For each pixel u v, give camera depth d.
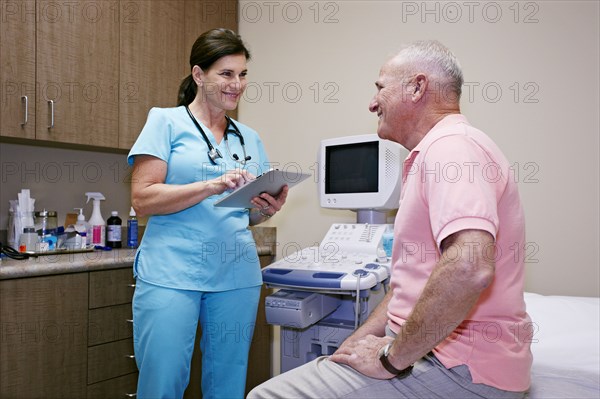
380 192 1.81
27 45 1.78
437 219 0.83
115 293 1.77
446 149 0.87
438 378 0.91
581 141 1.81
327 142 1.97
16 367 1.48
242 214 1.55
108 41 2.04
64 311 1.61
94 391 1.69
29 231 1.89
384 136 1.14
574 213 1.82
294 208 2.49
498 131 1.96
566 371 1.09
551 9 1.86
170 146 1.45
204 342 1.52
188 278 1.39
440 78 1.04
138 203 1.40
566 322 1.37
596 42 1.78
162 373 1.36
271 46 2.56
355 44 2.31
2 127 1.70
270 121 2.56
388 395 0.93
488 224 0.79
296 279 1.50
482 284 0.78
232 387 1.50
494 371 0.89
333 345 1.65
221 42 1.45
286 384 0.99
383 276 1.52
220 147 1.54
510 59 1.93
